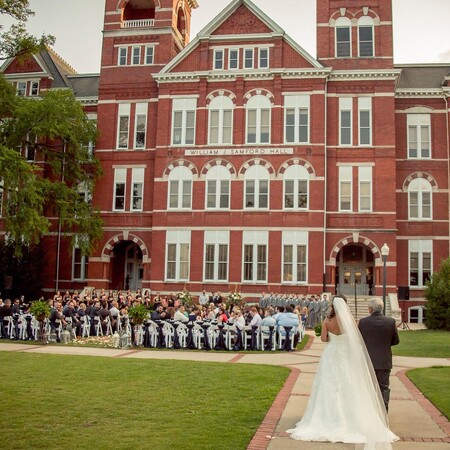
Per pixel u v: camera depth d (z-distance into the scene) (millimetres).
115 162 45875
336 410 9750
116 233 45094
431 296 35656
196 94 44375
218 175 43312
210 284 42188
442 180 44938
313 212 41688
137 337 24719
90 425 10414
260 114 43406
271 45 43906
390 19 44031
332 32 44406
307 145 42344
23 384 14359
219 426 10375
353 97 43344
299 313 28625
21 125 39031
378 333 10664
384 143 42531
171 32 46688
